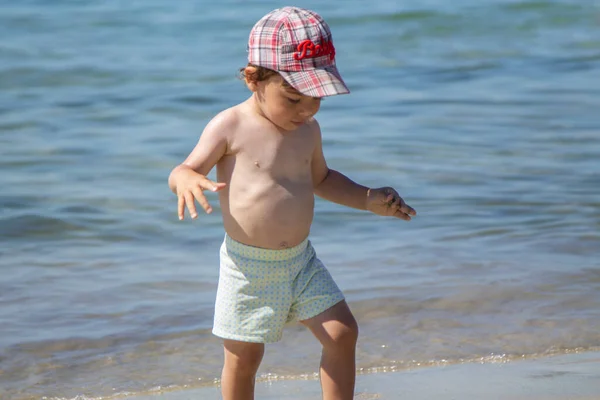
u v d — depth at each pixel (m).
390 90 34.12
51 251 18.38
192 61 38.94
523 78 36.16
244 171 10.67
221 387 11.70
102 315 15.12
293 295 10.73
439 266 17.14
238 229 10.70
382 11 49.78
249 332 10.73
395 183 22.64
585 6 50.75
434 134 27.42
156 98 32.75
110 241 19.05
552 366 12.88
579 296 15.55
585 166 23.89
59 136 27.48
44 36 43.59
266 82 10.43
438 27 46.81
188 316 15.09
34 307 15.46
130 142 26.88
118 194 22.02
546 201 21.12
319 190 11.64
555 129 27.86
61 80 35.44
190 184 9.79
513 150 25.56
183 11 49.59
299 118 10.59
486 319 14.68
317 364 13.20
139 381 12.66
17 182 22.89
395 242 18.66
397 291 15.86
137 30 45.25
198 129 28.53
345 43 43.62
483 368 12.84
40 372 12.98
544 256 17.59
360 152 25.31
